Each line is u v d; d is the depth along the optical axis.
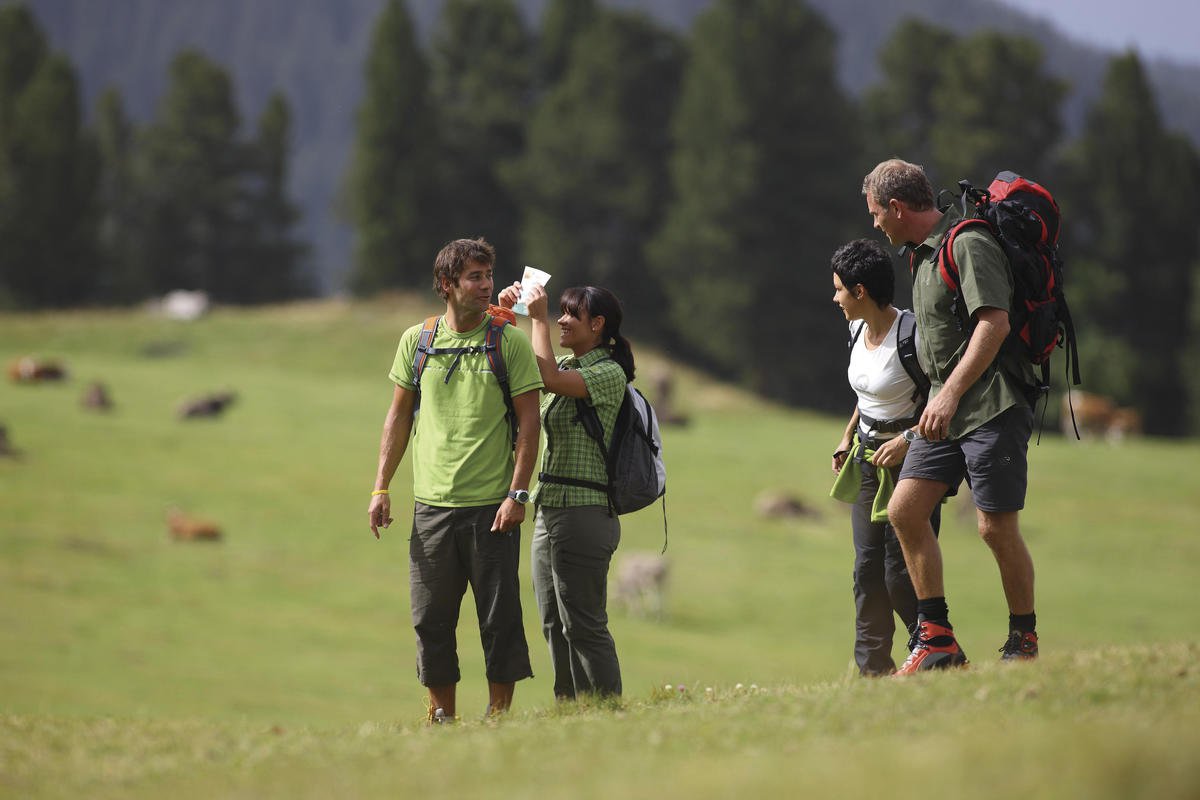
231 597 106.12
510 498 24.81
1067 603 128.12
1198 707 17.11
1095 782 12.39
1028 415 22.22
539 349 25.48
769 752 17.03
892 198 23.06
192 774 19.81
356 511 141.88
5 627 90.00
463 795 16.06
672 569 132.50
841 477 26.53
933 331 22.58
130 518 128.50
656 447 26.55
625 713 22.61
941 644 23.16
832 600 123.88
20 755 21.78
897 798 12.96
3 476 138.00
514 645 25.52
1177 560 152.62
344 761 19.66
